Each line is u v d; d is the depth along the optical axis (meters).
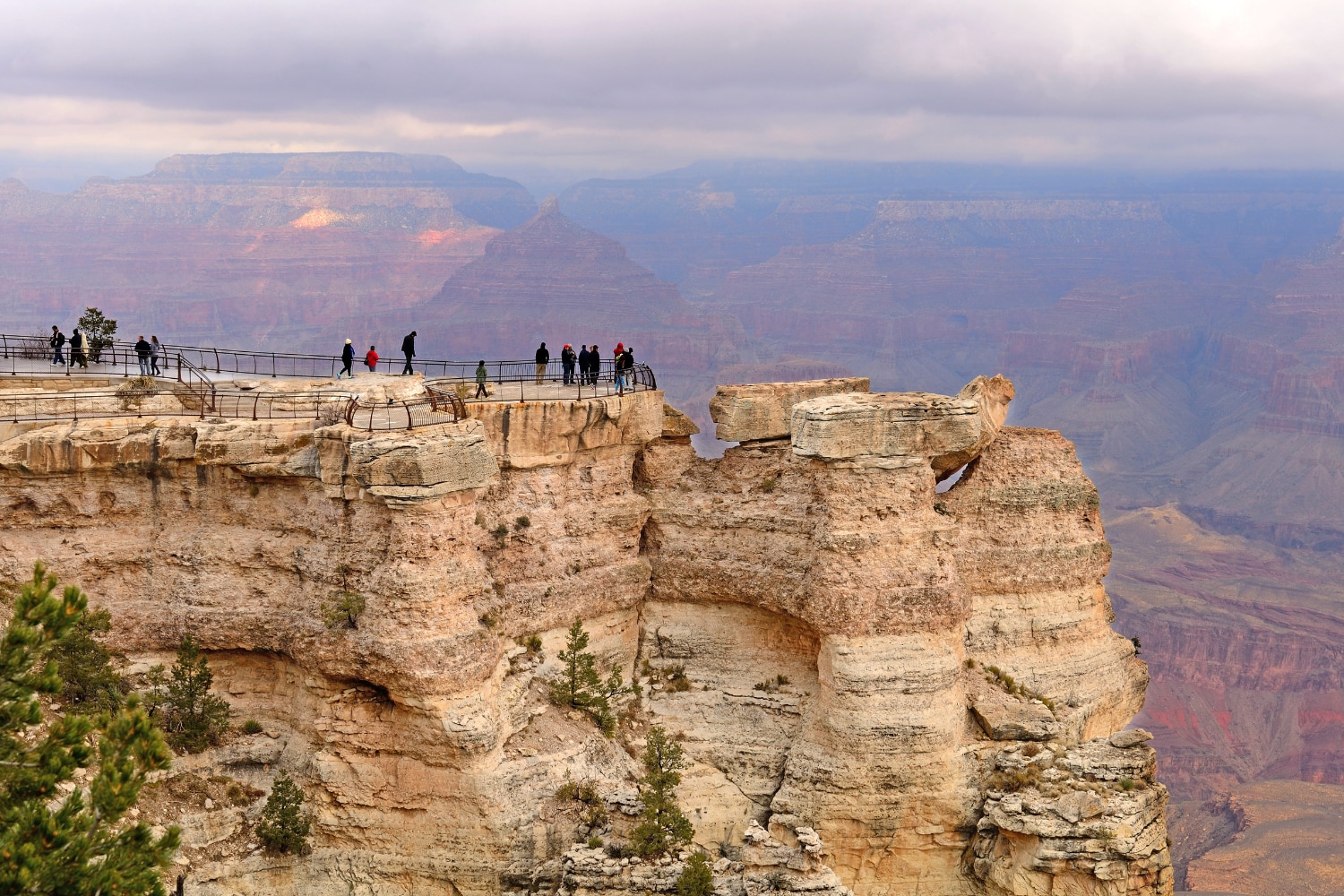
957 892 67.50
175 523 64.00
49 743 36.97
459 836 60.72
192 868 58.44
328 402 66.06
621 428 72.62
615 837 60.78
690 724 71.06
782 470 74.25
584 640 67.75
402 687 60.16
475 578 62.69
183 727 61.66
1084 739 76.81
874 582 67.75
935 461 75.75
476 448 62.00
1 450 61.47
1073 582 78.69
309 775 61.69
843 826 66.56
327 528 62.12
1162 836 65.25
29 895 33.84
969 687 72.06
